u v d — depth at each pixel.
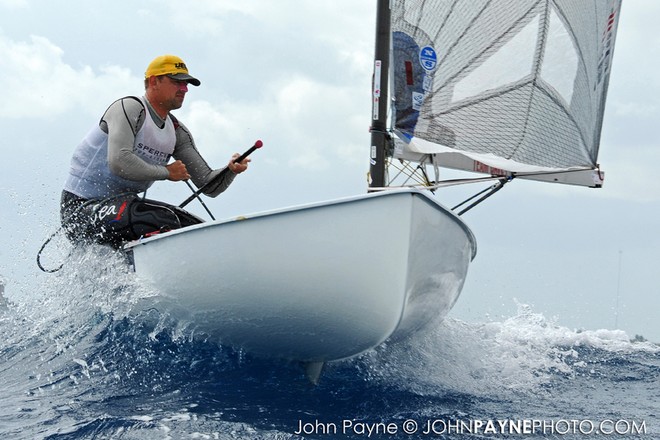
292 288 5.38
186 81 6.80
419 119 8.05
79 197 6.80
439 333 6.77
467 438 4.80
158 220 6.46
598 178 8.64
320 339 5.66
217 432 4.62
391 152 8.25
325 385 5.82
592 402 5.93
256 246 5.38
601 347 8.21
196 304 5.75
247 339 5.88
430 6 7.95
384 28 8.17
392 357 6.30
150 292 5.99
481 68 8.13
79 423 4.72
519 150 8.30
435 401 5.60
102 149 6.70
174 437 4.52
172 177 6.62
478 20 8.03
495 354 7.05
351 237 5.21
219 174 6.96
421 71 8.02
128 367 5.84
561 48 8.26
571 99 8.40
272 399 5.41
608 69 8.59
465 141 8.19
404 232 5.15
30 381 5.62
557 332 8.27
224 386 5.61
